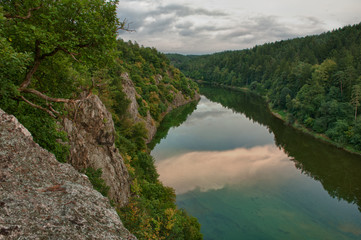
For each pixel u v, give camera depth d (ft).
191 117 314.96
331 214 118.93
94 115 81.92
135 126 173.58
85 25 35.91
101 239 20.43
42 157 27.09
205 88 633.20
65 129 64.49
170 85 406.41
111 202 72.64
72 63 43.29
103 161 82.17
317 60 424.87
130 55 380.78
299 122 271.49
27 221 18.66
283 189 138.62
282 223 111.14
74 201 22.95
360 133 199.00
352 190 141.18
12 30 35.19
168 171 154.40
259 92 513.04
